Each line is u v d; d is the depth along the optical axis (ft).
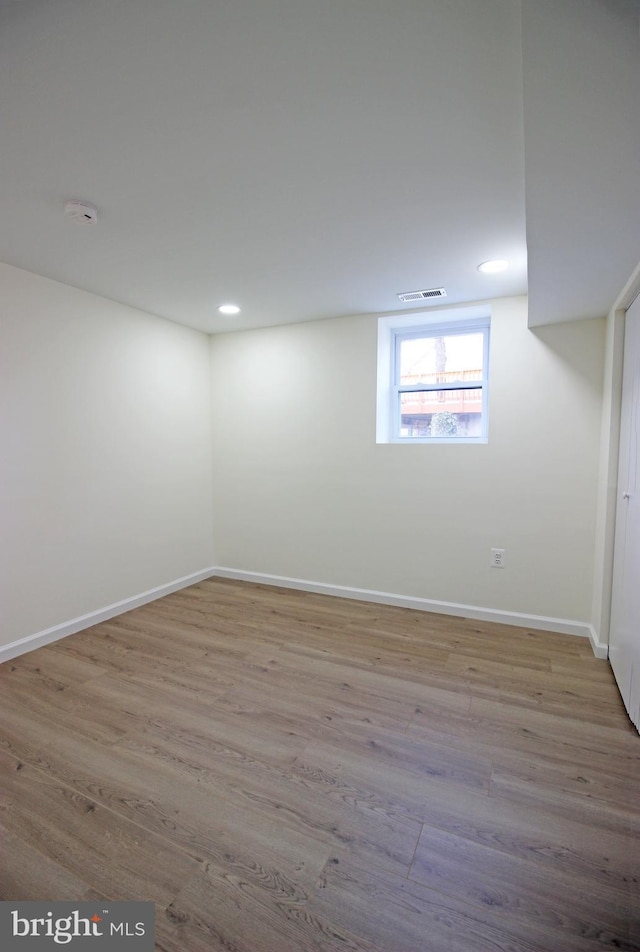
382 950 3.54
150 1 3.17
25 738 6.12
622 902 3.88
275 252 7.51
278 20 3.33
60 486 9.21
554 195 4.62
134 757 5.75
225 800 5.05
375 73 3.81
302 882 4.09
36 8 3.24
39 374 8.73
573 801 5.01
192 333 12.58
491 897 3.94
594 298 7.75
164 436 11.79
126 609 10.77
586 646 8.90
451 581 10.58
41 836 4.57
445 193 5.70
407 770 5.51
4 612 8.28
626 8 2.62
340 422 11.57
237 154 4.93
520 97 4.02
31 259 7.84
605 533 8.29
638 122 3.54
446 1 3.17
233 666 8.11
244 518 13.09
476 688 7.36
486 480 10.09
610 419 8.11
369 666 8.10
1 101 4.11
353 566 11.68
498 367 9.78
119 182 5.49
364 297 9.70
